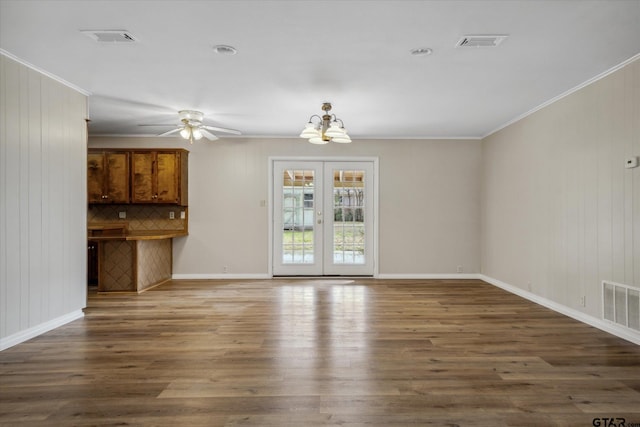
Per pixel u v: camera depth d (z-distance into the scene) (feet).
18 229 10.11
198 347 9.78
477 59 10.01
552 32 8.48
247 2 7.31
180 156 18.78
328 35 8.70
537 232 14.67
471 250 20.15
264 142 19.94
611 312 10.86
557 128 13.35
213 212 19.80
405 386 7.59
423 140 20.12
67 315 11.97
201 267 19.79
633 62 9.96
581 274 12.12
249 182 19.89
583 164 12.00
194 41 9.02
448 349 9.63
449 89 12.44
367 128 18.19
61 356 9.18
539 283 14.53
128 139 19.54
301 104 14.17
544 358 9.04
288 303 14.49
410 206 20.12
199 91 12.71
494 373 8.20
